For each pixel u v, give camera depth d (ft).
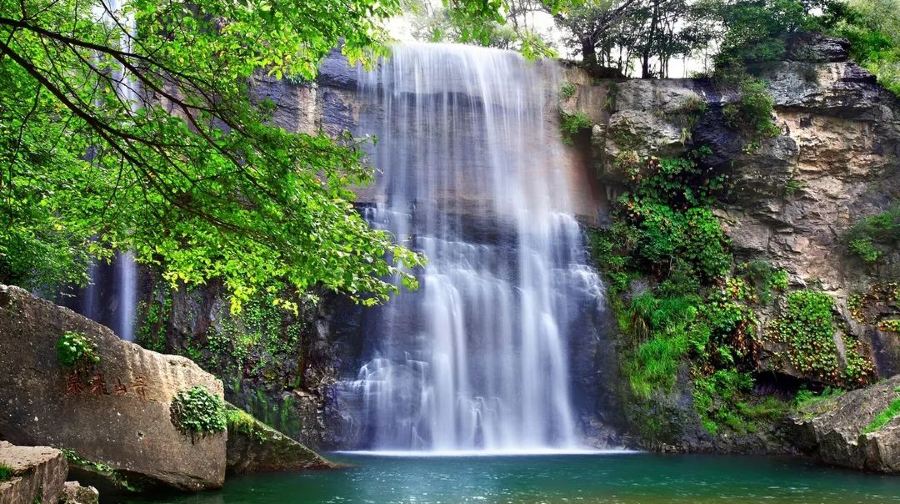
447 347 65.72
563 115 79.46
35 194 24.81
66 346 30.40
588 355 67.82
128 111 22.59
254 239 23.24
